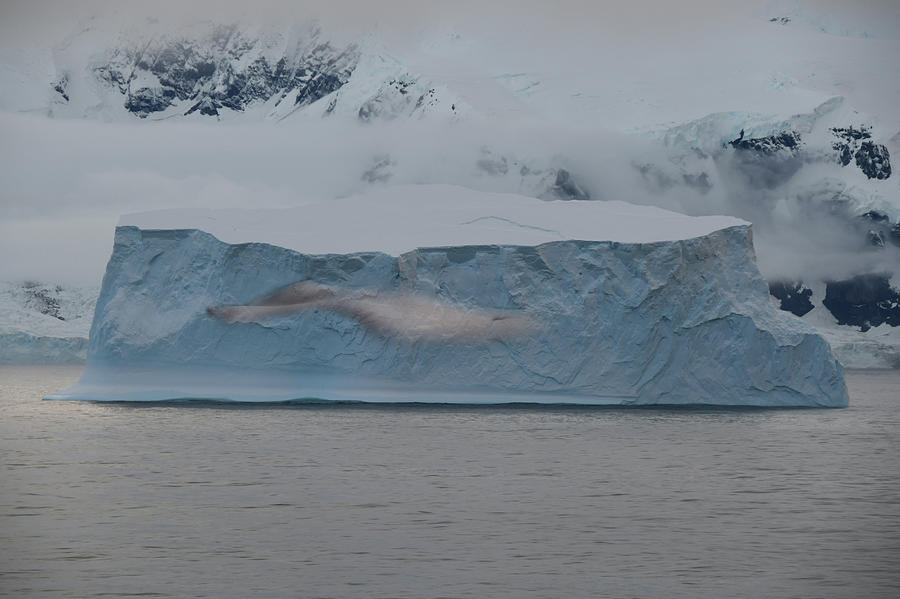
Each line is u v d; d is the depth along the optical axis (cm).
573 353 14688
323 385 14725
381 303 14725
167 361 14925
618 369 14675
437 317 14762
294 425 14425
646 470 10950
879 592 6712
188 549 7512
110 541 7712
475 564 7219
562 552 7525
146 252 15162
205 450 12156
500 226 15812
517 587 6756
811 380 15212
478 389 14725
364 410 16175
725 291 14962
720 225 15338
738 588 6756
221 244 14788
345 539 7819
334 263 14738
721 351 14900
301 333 14712
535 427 14362
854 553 7531
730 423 15175
